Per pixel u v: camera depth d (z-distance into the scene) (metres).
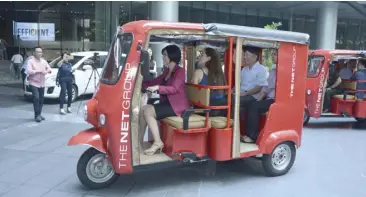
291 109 5.49
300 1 19.94
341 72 9.88
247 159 6.34
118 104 4.39
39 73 8.79
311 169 5.93
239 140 5.06
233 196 4.79
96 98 4.70
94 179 4.81
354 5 21.02
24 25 22.39
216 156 4.95
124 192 4.84
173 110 4.91
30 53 19.11
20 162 5.93
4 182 5.09
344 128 9.48
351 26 29.62
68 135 7.68
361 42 30.34
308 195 4.87
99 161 4.79
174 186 5.09
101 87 4.63
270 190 5.02
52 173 5.46
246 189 5.04
